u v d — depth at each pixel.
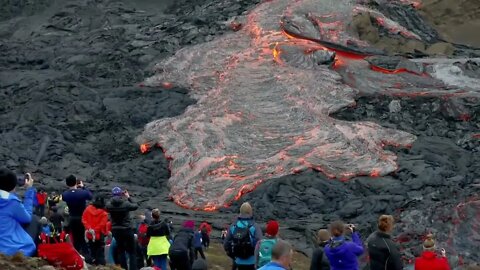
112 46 70.19
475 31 71.00
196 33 68.69
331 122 55.91
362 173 50.81
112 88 63.06
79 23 78.75
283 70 61.34
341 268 14.99
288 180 49.91
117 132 57.75
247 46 65.62
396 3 71.00
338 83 59.75
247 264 17.19
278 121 56.31
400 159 52.22
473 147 53.34
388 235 15.12
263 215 46.31
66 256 14.55
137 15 79.00
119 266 18.06
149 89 62.56
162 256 19.73
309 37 65.19
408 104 57.41
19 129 57.06
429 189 47.72
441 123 55.69
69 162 53.84
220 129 55.78
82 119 59.09
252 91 59.47
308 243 41.31
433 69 61.25
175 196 49.53
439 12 71.62
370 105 57.97
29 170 52.19
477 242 34.91
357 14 67.38
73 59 68.75
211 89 61.09
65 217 22.11
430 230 36.59
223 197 48.88
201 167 51.97
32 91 62.19
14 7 85.56
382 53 64.00
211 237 41.22
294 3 69.94
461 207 37.25
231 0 74.25
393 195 47.41
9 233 14.28
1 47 74.25
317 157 52.28
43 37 76.12
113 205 18.83
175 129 56.25
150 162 53.84
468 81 59.81
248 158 52.88
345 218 45.50
